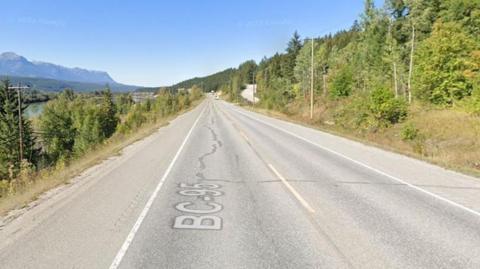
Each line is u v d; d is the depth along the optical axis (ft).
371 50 182.91
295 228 21.42
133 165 42.42
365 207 25.86
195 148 57.72
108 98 262.06
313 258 17.29
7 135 147.84
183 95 352.28
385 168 41.52
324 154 52.08
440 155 52.16
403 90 150.92
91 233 20.30
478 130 73.97
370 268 16.31
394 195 29.35
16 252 17.70
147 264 16.53
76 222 22.16
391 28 178.50
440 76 108.37
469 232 20.99
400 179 35.58
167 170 39.50
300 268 16.24
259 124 112.16
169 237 19.81
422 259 17.31
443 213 24.58
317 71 249.14
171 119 137.90
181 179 35.04
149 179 34.91
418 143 65.57
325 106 190.60
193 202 26.91
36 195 28.53
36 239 19.35
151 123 114.32
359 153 53.42
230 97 471.62
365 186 32.50
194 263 16.66
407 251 18.21
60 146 185.37
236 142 65.82
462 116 88.74
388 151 55.77
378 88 99.30
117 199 27.55
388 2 180.14
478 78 104.22
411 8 153.89
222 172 38.65
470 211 25.08
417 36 155.84
